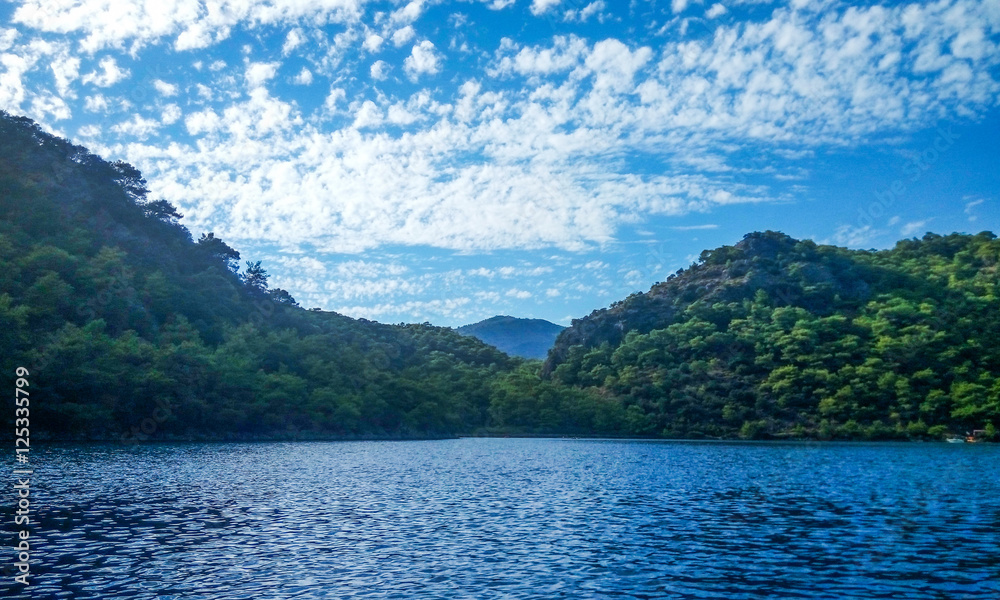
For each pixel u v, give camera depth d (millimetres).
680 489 76750
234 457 112125
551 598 33094
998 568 39312
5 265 147500
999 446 172125
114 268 178375
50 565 37656
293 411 189375
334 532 48438
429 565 39031
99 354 139500
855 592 34812
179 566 37969
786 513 58938
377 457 124062
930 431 196500
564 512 59062
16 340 125500
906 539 47500
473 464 111188
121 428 143250
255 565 38500
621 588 35000
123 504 58438
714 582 36344
